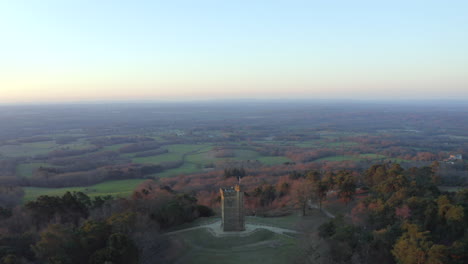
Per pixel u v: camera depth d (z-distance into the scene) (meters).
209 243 86.06
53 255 69.19
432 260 65.19
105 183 181.50
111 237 71.62
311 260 76.88
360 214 98.00
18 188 153.25
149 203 110.75
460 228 77.88
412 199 92.25
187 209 106.50
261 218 108.56
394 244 75.81
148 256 81.00
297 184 136.75
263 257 79.12
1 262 65.31
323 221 103.31
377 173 127.88
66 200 102.69
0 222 92.94
